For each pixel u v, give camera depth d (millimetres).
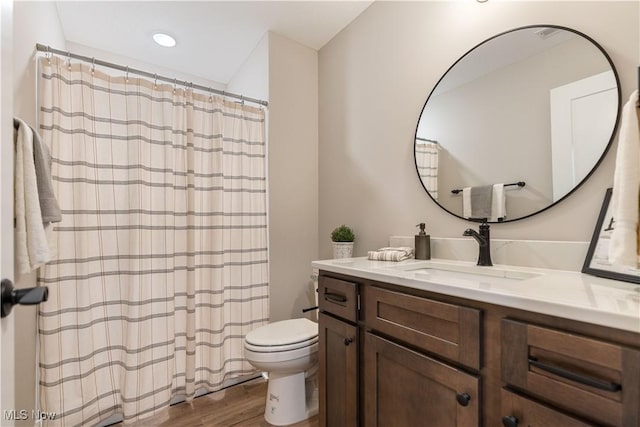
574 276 998
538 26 1206
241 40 2309
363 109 2006
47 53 1551
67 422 1496
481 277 1166
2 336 522
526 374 706
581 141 1086
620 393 566
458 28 1482
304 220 2342
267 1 1907
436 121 1560
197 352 1960
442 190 1528
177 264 1887
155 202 1795
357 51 2064
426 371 920
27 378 1304
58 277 1502
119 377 1692
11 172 600
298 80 2340
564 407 643
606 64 1035
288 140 2279
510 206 1275
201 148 2008
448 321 874
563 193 1126
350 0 1917
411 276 1028
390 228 1808
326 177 2332
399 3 1779
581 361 624
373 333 1128
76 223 1569
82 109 1603
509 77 1288
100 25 2104
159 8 1947
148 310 1735
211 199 2025
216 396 1931
